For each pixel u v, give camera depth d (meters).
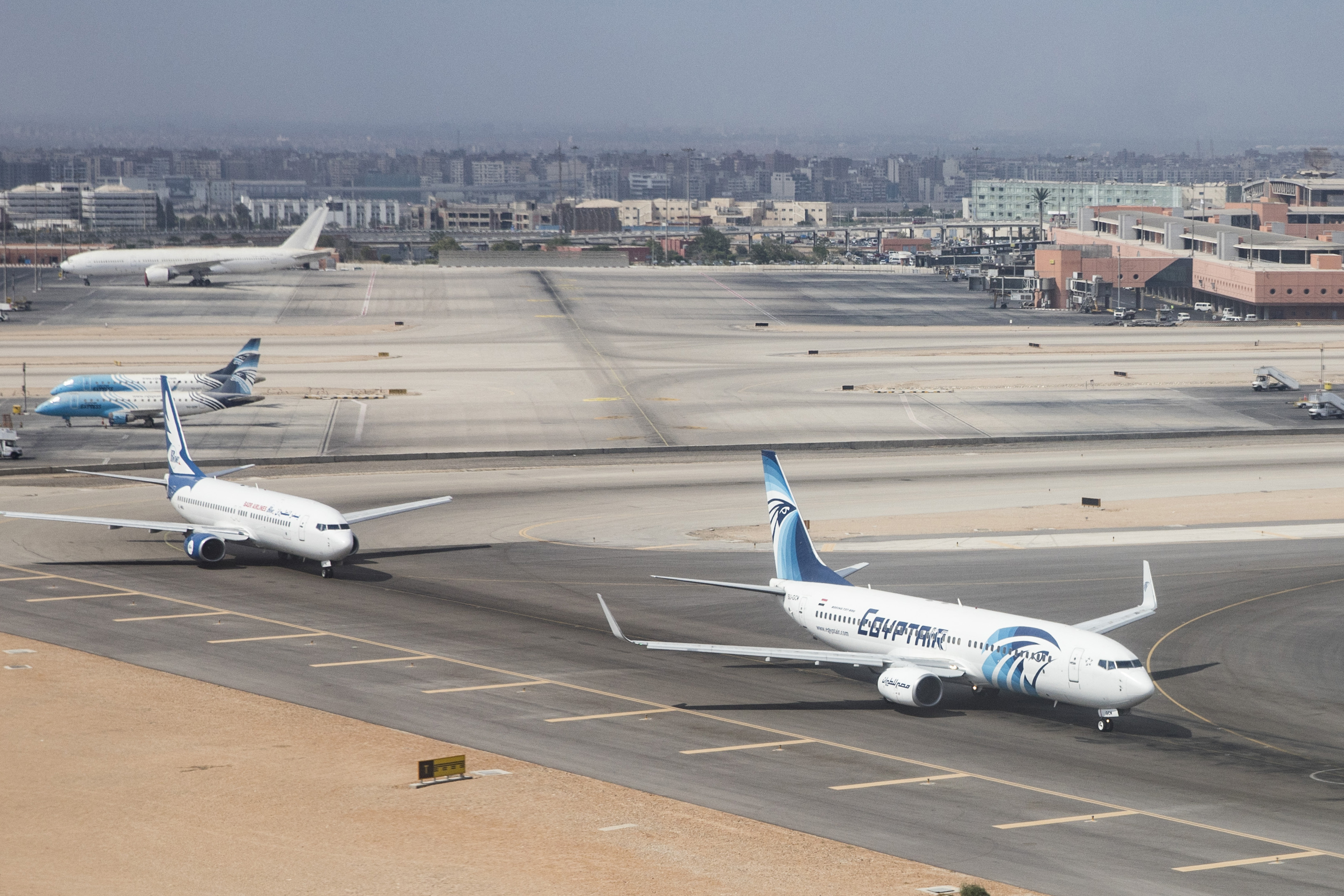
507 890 154.12
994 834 171.75
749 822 175.50
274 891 154.62
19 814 178.62
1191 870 160.50
